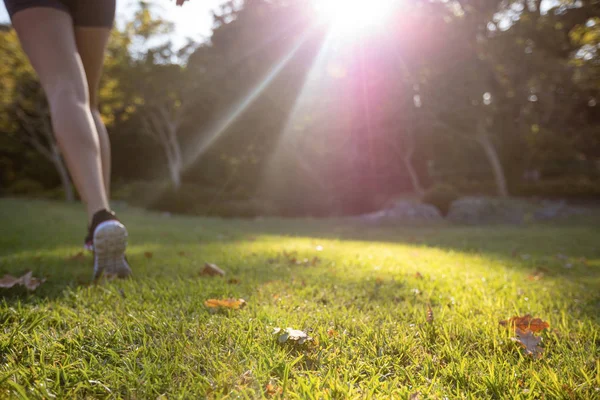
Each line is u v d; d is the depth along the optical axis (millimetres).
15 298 1859
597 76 12586
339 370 1160
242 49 16688
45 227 6848
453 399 1021
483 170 23953
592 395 1029
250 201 16953
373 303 1934
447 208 13680
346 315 1653
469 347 1365
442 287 2395
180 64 19047
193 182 24594
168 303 1758
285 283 2307
